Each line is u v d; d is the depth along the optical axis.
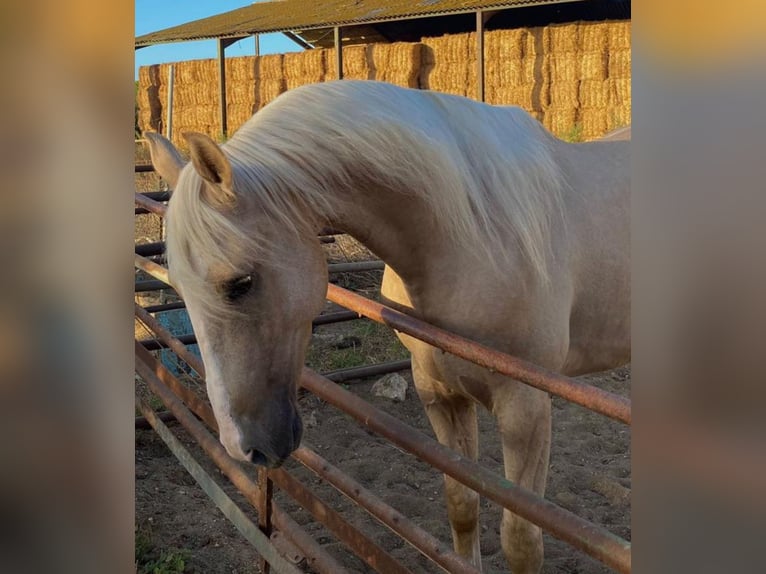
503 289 1.65
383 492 2.86
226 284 1.28
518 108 1.94
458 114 1.70
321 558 1.76
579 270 1.87
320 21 12.72
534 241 1.68
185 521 2.64
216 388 1.31
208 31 14.49
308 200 1.43
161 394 2.59
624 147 2.08
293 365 1.40
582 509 2.74
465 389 1.77
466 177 1.61
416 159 1.54
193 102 15.78
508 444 1.76
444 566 1.45
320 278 1.44
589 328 1.97
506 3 10.48
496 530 2.64
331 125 1.47
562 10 15.00
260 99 14.89
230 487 2.92
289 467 3.09
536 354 1.73
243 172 1.35
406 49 13.18
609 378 3.98
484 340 1.68
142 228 7.11
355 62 13.72
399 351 4.34
